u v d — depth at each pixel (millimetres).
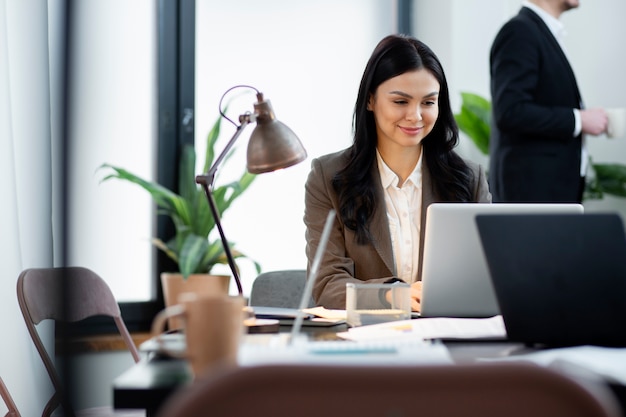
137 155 4570
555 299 1813
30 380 3465
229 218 4820
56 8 3914
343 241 2875
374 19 5273
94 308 3064
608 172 5047
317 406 1035
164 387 1422
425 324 2021
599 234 1818
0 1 3383
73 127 4031
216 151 4797
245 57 4883
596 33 5230
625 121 4289
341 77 5148
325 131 5098
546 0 4402
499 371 1040
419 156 2951
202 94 4781
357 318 2119
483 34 5297
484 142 5148
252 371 1025
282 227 4953
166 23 4668
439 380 1035
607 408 1049
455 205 2264
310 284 1814
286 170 4973
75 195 4094
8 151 3383
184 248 4312
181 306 1457
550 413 1052
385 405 1038
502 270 1826
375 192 2852
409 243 2889
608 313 1800
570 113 4234
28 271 2848
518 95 4215
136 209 4547
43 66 3635
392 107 2820
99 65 4352
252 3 4895
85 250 4258
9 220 3371
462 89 5262
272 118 2322
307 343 1645
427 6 5336
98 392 4152
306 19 5043
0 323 3340
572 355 1639
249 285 4844
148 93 4609
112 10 4422
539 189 4285
